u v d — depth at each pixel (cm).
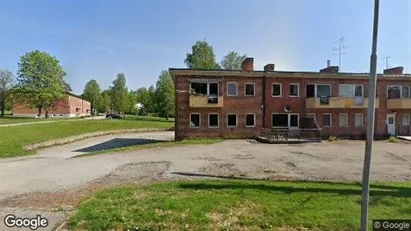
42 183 967
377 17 528
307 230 575
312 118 2759
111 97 9575
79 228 584
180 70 2609
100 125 4481
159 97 6781
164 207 668
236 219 615
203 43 5831
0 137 2438
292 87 2773
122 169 1210
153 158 1522
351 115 2795
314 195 754
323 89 2797
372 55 532
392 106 2802
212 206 673
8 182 988
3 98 6556
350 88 2814
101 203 704
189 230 572
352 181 987
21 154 2012
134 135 3984
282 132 2442
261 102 2722
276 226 589
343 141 2477
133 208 668
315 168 1245
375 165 1341
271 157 1559
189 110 2647
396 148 1997
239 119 2691
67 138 3108
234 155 1633
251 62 2803
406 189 829
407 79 2859
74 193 835
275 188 826
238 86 2698
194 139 2566
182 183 893
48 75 5709
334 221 601
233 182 909
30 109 6475
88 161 1434
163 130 4869
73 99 7656
